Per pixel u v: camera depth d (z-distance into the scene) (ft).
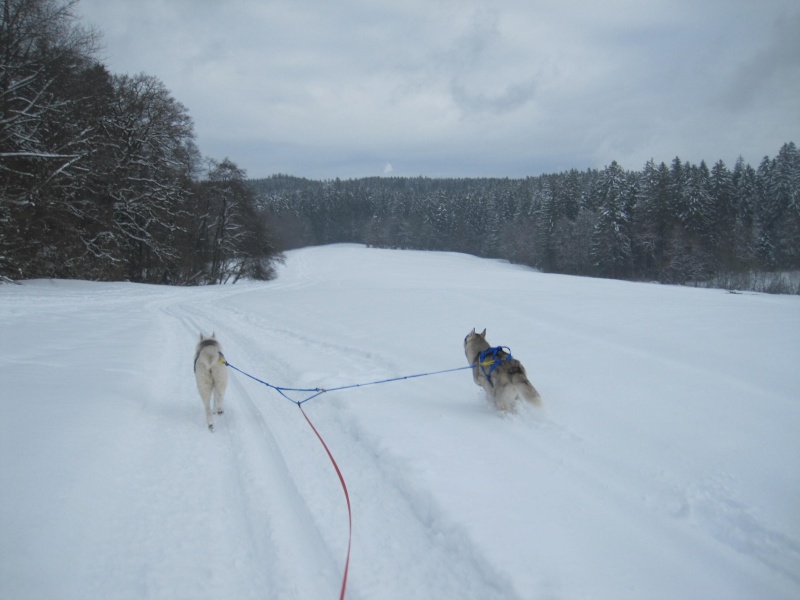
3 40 81.61
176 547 12.82
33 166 87.40
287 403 25.38
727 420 18.69
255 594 11.21
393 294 69.10
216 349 22.61
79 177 96.27
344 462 18.04
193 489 15.93
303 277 199.00
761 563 11.62
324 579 11.73
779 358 25.57
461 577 11.66
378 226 436.76
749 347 27.96
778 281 169.89
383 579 11.71
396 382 28.07
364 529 13.78
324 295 76.28
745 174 229.66
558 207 271.69
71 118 95.04
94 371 27.81
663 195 209.46
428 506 14.40
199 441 20.01
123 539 13.04
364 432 20.22
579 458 17.04
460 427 20.61
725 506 13.57
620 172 257.75
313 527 13.88
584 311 43.96
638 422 19.20
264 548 12.89
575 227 246.88
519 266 286.05
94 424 19.24
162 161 128.26
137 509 14.57
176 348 40.06
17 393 21.91
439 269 240.73
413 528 13.76
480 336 26.45
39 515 12.94
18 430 17.66
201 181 161.58
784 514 13.00
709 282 183.01
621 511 13.88
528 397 20.88
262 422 22.39
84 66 99.60
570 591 10.68
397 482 16.14
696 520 13.30
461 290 71.92
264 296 84.64
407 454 17.71
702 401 20.68
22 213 83.20
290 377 30.66
